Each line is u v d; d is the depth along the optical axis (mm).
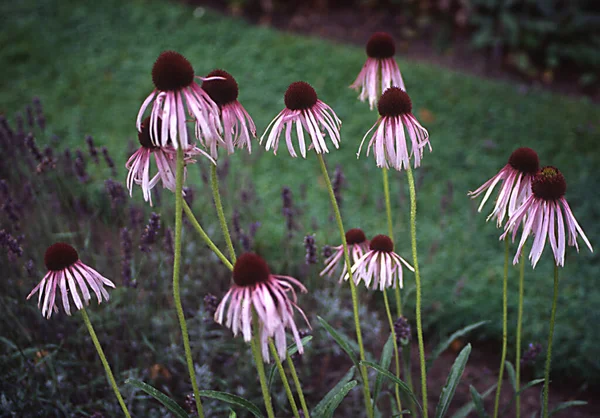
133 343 1128
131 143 1629
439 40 3020
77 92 2236
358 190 1847
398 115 830
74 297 806
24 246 1263
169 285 1236
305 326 1237
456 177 1951
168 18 2791
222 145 804
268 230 1539
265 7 3070
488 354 1325
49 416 1064
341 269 1311
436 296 1395
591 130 2205
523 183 873
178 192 767
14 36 2525
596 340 1275
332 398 891
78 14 2740
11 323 1149
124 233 1131
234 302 738
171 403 836
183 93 749
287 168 1934
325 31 3010
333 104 2293
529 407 1223
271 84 2383
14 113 2037
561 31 2936
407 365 1026
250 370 1141
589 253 1598
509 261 1574
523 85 2668
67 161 1418
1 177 1513
